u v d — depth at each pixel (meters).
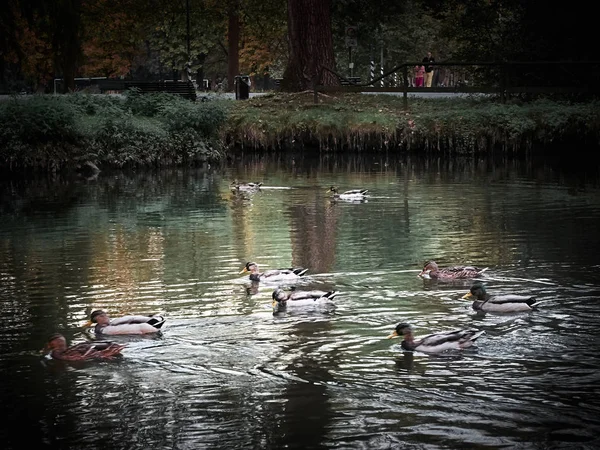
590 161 37.78
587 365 12.36
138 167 37.97
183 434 10.55
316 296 15.50
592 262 18.22
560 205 25.70
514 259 18.66
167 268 18.31
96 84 66.19
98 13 63.09
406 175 34.09
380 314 14.91
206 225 23.34
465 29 51.03
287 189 30.39
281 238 21.42
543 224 22.62
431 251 19.64
